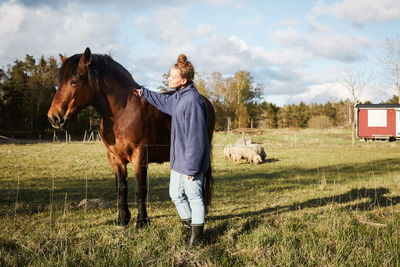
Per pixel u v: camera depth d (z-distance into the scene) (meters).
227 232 2.86
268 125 57.56
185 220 2.62
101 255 2.24
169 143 3.29
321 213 3.64
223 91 41.06
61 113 2.76
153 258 2.20
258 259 2.23
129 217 3.15
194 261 2.18
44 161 10.05
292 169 9.53
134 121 2.86
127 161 3.12
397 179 6.80
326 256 2.21
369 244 2.48
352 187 5.83
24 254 2.22
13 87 36.97
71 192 5.37
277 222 3.16
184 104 2.24
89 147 16.39
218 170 9.33
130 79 3.10
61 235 2.65
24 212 3.77
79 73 2.79
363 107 22.81
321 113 53.66
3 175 7.11
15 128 35.56
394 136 21.64
